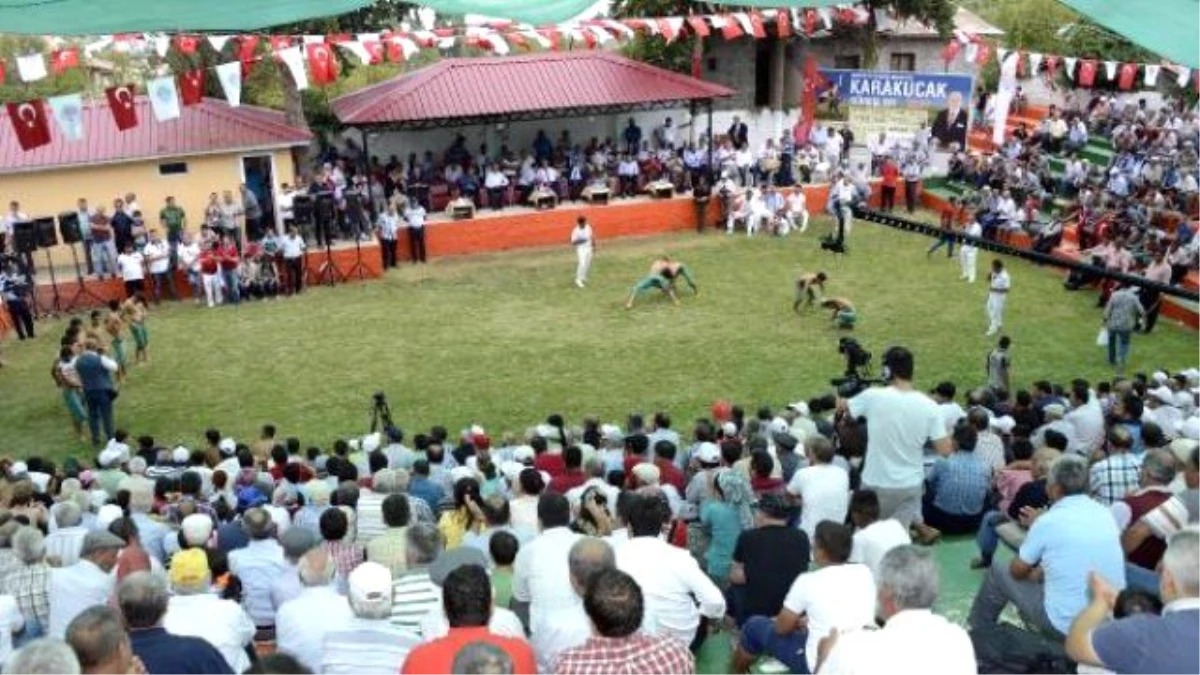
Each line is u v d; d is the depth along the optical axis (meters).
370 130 30.30
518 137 33.09
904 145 32.06
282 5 8.38
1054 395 14.31
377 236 26.50
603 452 11.79
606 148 32.41
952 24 36.69
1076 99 39.62
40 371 19.97
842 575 5.71
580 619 6.17
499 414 17.48
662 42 37.09
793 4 9.83
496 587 6.96
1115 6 7.30
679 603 6.22
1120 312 18.70
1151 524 6.65
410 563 6.45
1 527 8.59
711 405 17.64
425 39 16.22
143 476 11.91
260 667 3.87
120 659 4.21
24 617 7.44
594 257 27.58
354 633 5.38
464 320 22.47
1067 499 5.93
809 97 31.88
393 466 12.40
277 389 18.75
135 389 18.84
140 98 27.36
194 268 23.98
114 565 7.22
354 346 20.92
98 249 24.36
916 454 8.69
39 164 24.98
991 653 5.69
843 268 25.88
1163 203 27.00
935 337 20.78
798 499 7.93
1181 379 14.16
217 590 7.61
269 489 11.14
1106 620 4.25
